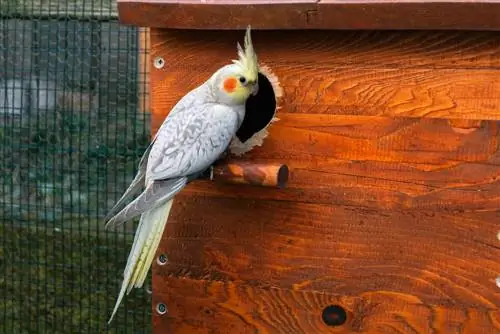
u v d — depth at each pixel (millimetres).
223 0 1602
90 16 2740
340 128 1635
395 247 1635
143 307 2844
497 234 1558
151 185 1542
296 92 1653
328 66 1622
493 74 1512
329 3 1515
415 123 1580
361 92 1607
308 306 1718
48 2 2773
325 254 1688
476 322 1598
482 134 1538
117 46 2773
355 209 1652
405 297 1642
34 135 2973
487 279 1577
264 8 1561
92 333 2873
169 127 1590
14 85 2895
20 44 2930
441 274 1608
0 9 2801
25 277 3004
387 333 1666
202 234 1772
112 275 2881
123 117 2875
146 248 1565
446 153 1566
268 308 1749
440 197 1585
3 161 2982
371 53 1585
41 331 2934
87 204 2836
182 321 1821
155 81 1749
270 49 1654
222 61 1693
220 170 1609
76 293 2916
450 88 1545
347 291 1683
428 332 1634
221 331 1793
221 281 1774
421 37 1544
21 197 3006
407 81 1571
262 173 1568
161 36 1728
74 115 2920
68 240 2959
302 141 1665
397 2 1474
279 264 1726
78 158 2895
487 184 1549
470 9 1433
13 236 2982
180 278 1807
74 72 2838
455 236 1589
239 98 1581
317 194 1672
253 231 1734
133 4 1658
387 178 1617
